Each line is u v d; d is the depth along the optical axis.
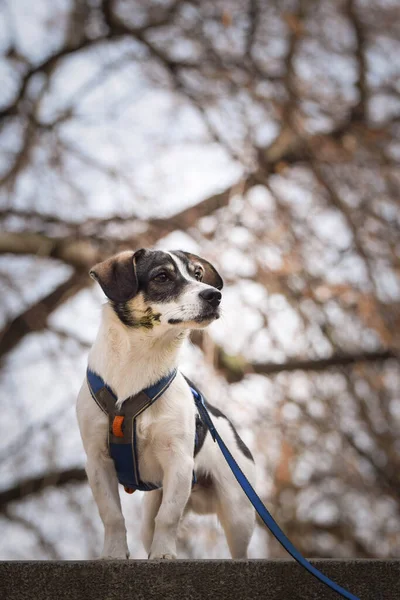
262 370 8.78
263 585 3.21
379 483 8.69
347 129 9.80
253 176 9.43
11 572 3.17
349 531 8.55
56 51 10.11
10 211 9.40
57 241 9.26
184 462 4.23
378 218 9.23
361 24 10.22
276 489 8.34
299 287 8.77
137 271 4.65
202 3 10.22
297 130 9.58
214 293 4.48
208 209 9.38
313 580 3.22
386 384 8.83
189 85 9.94
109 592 3.16
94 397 4.26
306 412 8.66
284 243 8.98
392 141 9.70
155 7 10.45
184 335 4.46
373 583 3.24
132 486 4.53
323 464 8.55
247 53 10.00
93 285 9.30
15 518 9.29
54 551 9.13
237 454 5.13
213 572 3.20
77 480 9.35
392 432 8.69
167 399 4.30
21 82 9.88
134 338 4.32
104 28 10.48
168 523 4.09
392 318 8.80
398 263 8.95
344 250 9.12
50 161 9.41
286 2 10.12
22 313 9.29
